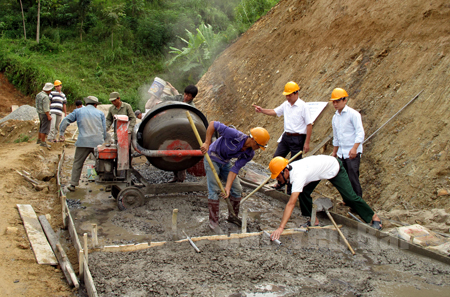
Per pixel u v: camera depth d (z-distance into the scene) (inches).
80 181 267.9
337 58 314.8
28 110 499.8
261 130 167.0
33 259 149.3
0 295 121.6
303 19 404.5
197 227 189.9
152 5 1076.5
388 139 224.1
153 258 150.4
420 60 238.4
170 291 127.6
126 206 214.2
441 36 235.6
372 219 182.1
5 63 753.6
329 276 140.6
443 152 191.9
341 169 177.9
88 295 125.8
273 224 196.7
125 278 135.2
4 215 189.9
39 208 208.5
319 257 155.9
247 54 472.1
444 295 127.6
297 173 163.9
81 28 933.8
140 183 246.4
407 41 258.2
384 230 178.7
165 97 260.2
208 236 169.2
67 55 869.8
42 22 941.8
